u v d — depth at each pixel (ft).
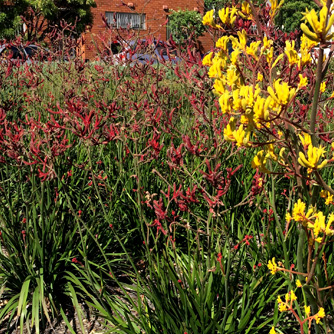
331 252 10.26
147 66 15.80
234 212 12.37
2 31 65.26
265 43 6.56
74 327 10.14
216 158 9.00
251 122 5.40
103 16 15.70
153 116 11.23
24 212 12.19
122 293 11.10
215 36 10.94
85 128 9.24
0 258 10.93
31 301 10.73
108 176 14.01
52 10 65.82
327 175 13.06
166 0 81.20
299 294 9.30
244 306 8.95
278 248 10.62
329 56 6.07
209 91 11.25
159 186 13.19
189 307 8.43
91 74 17.51
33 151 9.55
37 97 16.06
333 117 12.07
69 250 11.20
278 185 14.21
